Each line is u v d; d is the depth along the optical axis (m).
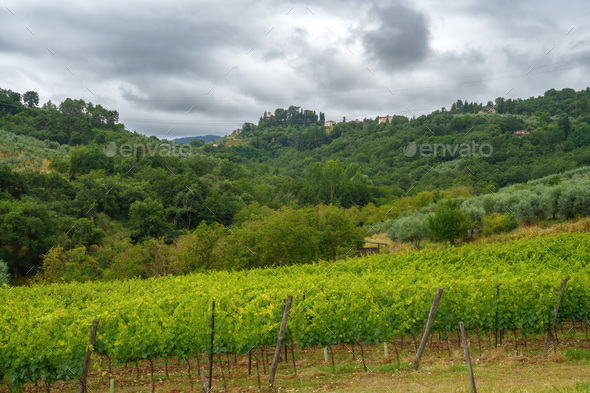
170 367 12.93
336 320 11.64
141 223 66.25
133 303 12.03
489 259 22.14
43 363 9.89
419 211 63.34
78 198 70.50
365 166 119.06
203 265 33.69
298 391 9.74
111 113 153.25
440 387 8.87
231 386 10.66
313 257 37.44
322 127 197.25
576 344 12.59
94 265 41.03
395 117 156.62
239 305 12.34
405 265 22.30
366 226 68.19
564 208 37.94
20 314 11.24
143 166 101.19
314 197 100.50
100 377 11.89
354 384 9.95
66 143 131.25
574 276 13.00
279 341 10.25
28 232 50.56
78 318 11.20
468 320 12.46
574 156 84.38
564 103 145.25
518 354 11.84
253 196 101.44
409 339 14.42
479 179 84.31
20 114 142.25
